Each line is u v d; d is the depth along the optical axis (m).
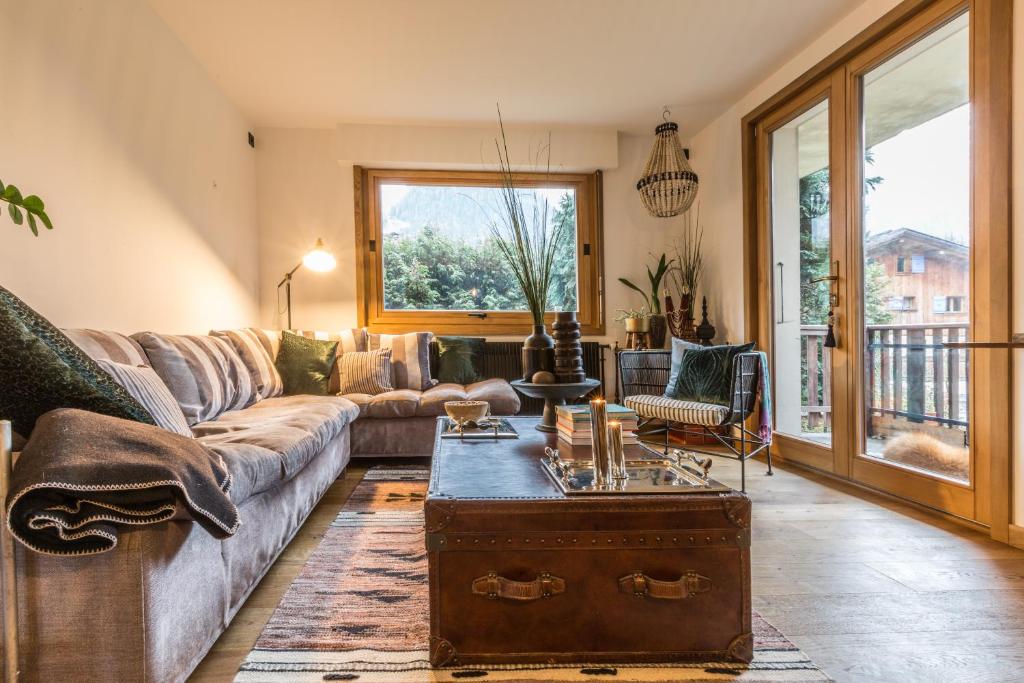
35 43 1.80
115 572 0.96
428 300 4.20
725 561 1.15
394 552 1.82
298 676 1.14
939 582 1.58
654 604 1.15
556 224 4.28
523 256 2.03
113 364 1.54
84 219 2.05
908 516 2.18
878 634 1.31
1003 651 1.24
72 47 1.98
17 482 0.90
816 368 2.94
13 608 0.94
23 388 1.09
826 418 2.87
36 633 0.95
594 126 4.02
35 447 0.95
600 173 4.23
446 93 3.43
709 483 1.25
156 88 2.57
